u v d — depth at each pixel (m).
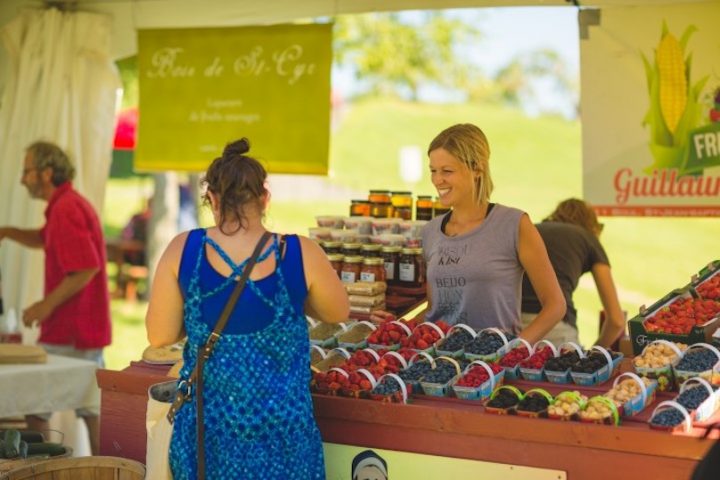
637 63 5.10
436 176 3.83
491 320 3.81
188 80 5.98
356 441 3.14
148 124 6.07
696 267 15.22
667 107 5.08
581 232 4.93
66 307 5.54
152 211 13.66
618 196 5.20
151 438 3.00
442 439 3.01
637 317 3.65
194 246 2.91
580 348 3.43
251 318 2.85
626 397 2.95
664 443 2.73
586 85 5.18
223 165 2.92
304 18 5.73
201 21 5.95
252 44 5.84
